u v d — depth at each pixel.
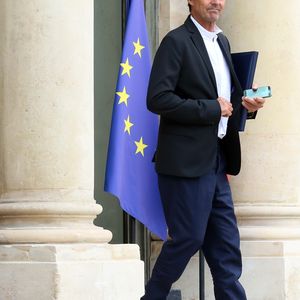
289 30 16.05
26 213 12.71
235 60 12.63
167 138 12.09
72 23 12.95
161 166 12.08
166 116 12.02
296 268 15.56
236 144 12.30
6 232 12.58
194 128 12.05
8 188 12.88
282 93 16.00
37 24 12.80
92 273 12.52
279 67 16.02
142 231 16.20
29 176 12.79
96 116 15.88
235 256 12.26
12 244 12.55
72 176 12.88
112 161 14.38
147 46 15.07
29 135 12.77
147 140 14.85
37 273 12.30
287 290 15.45
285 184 15.98
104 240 12.99
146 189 14.79
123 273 12.91
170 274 12.03
